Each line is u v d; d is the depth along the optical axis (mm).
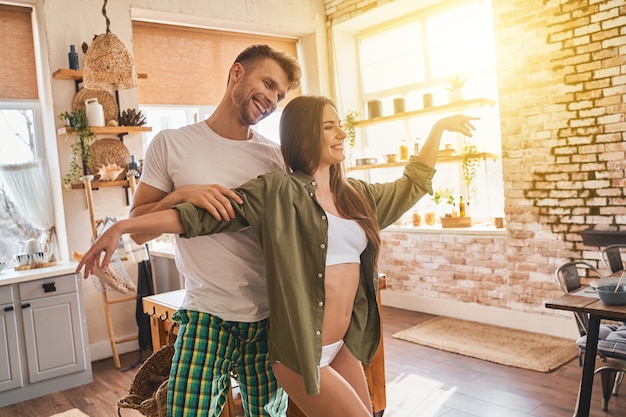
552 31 4094
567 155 4078
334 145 1645
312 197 1581
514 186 4430
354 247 1671
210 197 1430
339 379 1593
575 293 2646
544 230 4262
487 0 5020
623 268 3613
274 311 1524
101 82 3732
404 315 5254
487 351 3967
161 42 5086
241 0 5250
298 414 2580
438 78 5477
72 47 4211
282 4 5594
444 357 3947
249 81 1661
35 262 4035
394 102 5492
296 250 1510
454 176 5434
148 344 4488
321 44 5961
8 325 3596
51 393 3754
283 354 1506
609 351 2600
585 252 4016
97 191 4465
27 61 4453
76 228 4355
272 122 6078
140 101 4945
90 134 4219
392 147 5984
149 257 4496
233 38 5582
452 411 3049
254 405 1734
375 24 5910
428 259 5238
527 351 3906
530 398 3135
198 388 1577
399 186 1880
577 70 3977
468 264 4871
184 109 5320
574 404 3012
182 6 4863
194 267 1679
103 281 4102
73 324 3861
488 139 5086
